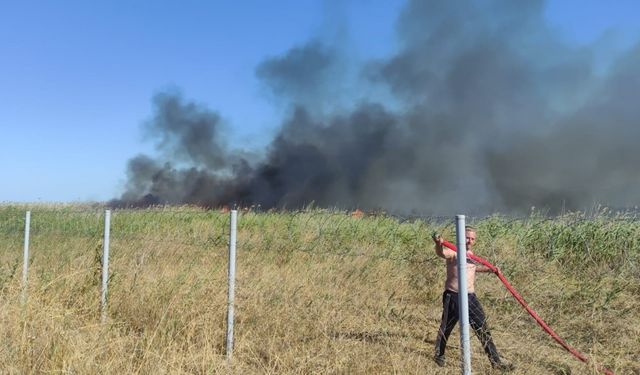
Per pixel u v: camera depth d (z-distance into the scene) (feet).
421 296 27.30
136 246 34.58
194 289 24.17
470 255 19.19
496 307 23.91
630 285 25.67
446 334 19.11
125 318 22.39
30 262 31.96
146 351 17.04
